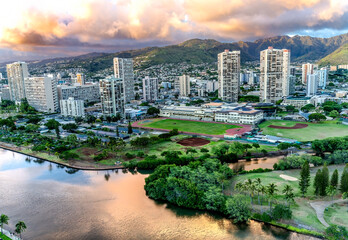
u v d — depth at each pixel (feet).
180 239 512.63
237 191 653.71
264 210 570.87
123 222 570.87
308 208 573.74
